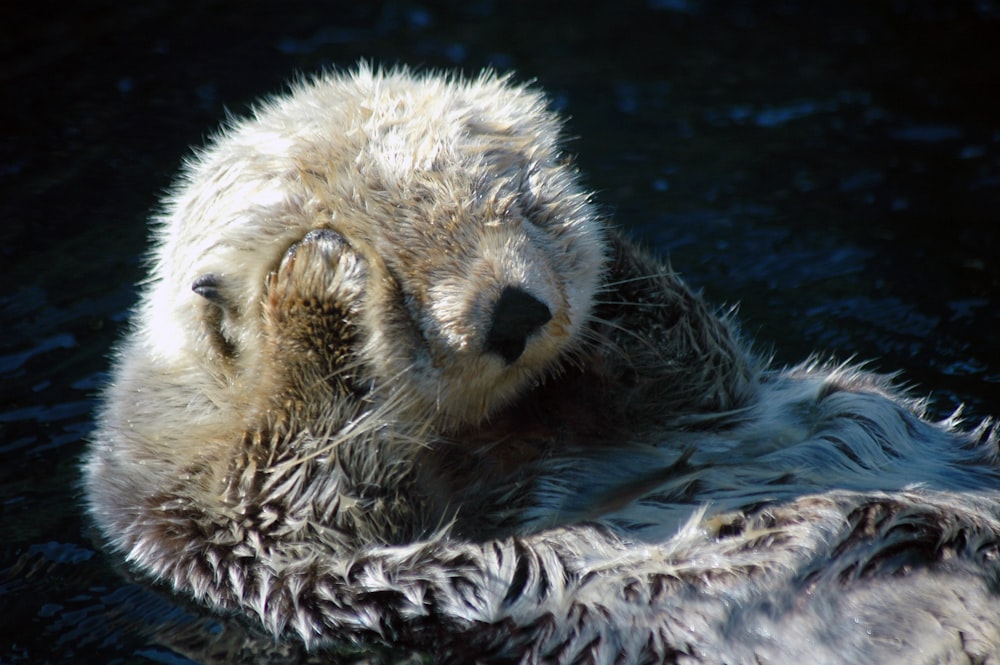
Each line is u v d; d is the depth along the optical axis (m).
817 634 6.97
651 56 18.41
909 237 13.19
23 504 9.05
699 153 15.48
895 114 16.39
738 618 7.07
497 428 8.78
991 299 11.86
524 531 8.28
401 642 7.70
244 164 8.20
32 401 10.38
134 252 12.84
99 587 8.15
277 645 7.75
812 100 16.92
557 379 8.91
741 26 19.47
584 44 18.78
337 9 19.72
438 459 8.50
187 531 8.05
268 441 7.90
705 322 9.20
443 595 7.52
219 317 8.10
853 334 11.35
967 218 13.59
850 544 7.23
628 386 9.02
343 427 7.84
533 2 20.23
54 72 17.12
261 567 7.84
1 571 8.29
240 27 18.91
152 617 7.91
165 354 8.52
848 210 13.86
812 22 19.56
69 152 15.03
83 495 9.18
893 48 18.50
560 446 8.79
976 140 15.56
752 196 14.27
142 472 8.34
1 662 7.43
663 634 7.13
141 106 16.27
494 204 7.64
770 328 11.51
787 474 8.13
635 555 7.43
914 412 9.23
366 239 7.65
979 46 18.41
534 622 7.36
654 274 9.26
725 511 7.75
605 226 9.23
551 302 7.50
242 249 7.85
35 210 13.66
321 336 7.66
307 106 8.56
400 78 9.09
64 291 12.09
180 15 19.22
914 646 6.85
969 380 10.55
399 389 7.66
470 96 8.66
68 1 19.34
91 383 10.65
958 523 7.31
